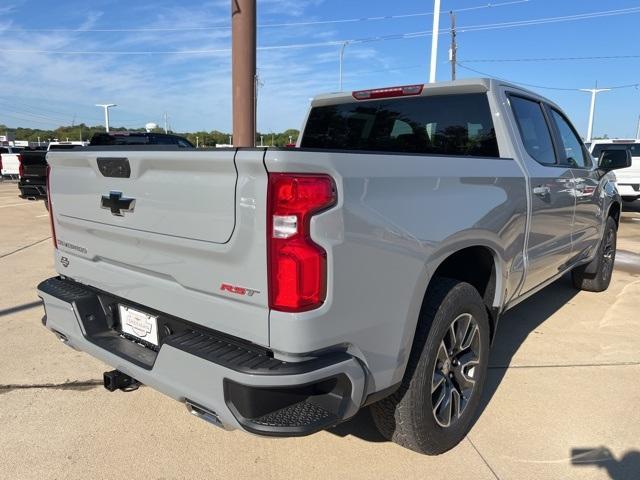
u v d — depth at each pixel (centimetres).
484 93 343
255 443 292
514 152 335
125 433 300
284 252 186
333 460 277
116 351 250
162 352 220
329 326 195
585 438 300
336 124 430
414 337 248
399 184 222
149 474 264
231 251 199
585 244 499
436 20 1983
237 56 654
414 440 260
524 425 313
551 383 368
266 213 187
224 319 208
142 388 357
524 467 273
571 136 460
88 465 271
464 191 266
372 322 212
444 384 273
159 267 233
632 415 326
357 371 206
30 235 979
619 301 569
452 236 250
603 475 267
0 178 2889
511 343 443
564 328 481
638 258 813
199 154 200
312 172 187
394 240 217
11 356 401
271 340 194
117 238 254
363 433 302
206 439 296
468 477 264
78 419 315
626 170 1473
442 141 369
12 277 636
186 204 212
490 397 346
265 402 197
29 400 336
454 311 259
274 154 182
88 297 278
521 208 321
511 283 330
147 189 229
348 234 197
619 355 418
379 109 400
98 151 252
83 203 271
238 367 193
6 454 279
